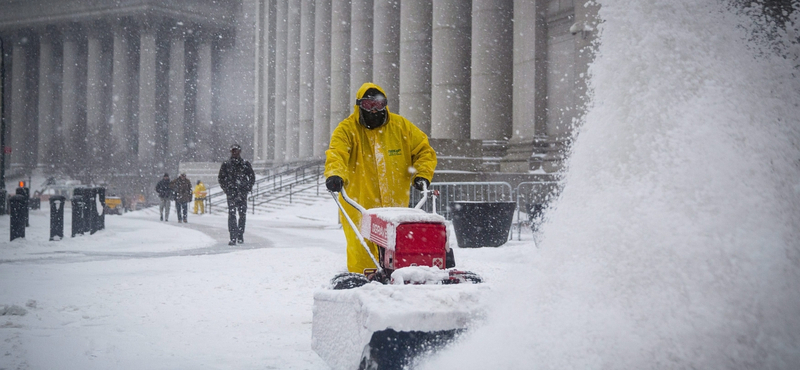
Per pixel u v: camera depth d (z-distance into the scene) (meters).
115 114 103.06
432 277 3.62
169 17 102.12
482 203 11.68
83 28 109.62
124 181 78.69
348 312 3.21
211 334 4.68
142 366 3.71
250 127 103.56
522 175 23.75
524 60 26.97
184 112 108.31
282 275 8.02
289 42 59.97
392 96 38.84
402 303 2.93
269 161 63.53
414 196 17.75
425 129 34.19
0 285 7.34
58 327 4.93
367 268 4.77
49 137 111.00
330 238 15.61
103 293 6.75
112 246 13.26
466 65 31.38
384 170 5.09
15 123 114.88
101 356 3.96
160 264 9.59
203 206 37.56
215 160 99.19
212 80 109.75
